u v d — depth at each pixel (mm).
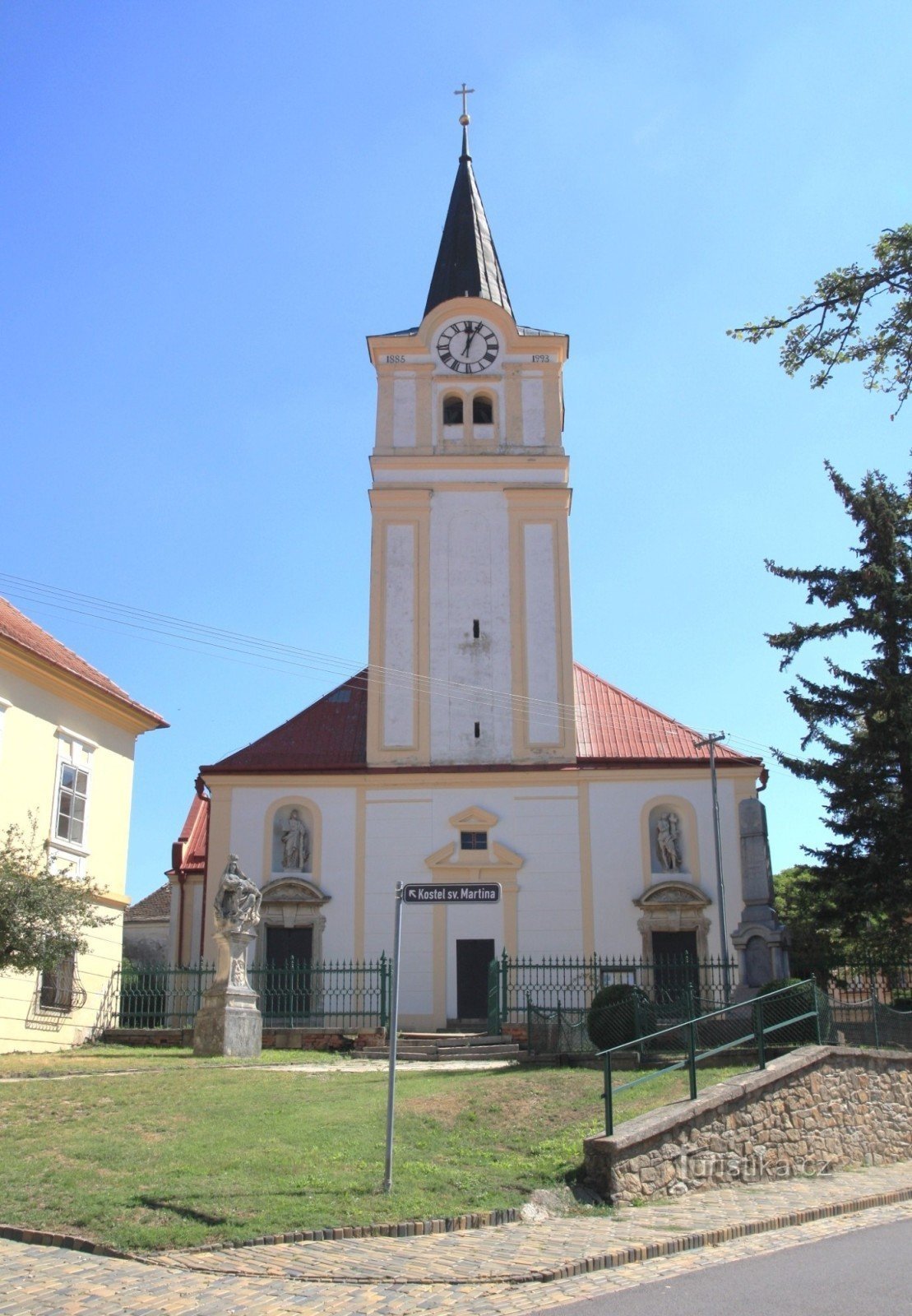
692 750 40188
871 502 31688
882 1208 14836
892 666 30766
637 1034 22969
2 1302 9406
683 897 37438
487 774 39219
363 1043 29297
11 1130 15641
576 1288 10211
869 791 30281
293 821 39344
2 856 24609
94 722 32594
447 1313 9367
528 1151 15398
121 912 33094
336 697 43750
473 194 48125
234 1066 23781
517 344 43938
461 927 37875
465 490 42625
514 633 41188
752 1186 15891
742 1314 9234
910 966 28859
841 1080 18531
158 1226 11484
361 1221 11969
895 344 14383
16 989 28078
